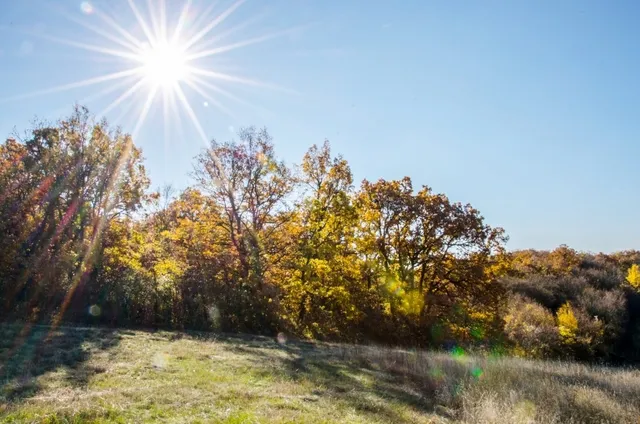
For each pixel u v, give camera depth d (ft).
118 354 37.32
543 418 29.19
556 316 129.39
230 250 77.56
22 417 19.25
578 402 33.22
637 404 34.55
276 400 26.55
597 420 30.68
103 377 28.84
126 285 64.44
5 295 59.62
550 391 34.86
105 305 62.13
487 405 29.68
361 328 82.69
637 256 212.23
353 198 91.30
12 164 74.28
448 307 86.53
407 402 31.24
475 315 87.04
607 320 129.59
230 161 77.36
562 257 195.11
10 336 42.98
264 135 79.10
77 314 60.13
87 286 64.08
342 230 86.07
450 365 43.52
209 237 78.07
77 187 76.79
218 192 77.10
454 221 86.48
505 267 89.25
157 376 30.30
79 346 39.88
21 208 70.54
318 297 83.51
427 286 89.04
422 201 87.86
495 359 50.65
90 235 77.41
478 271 85.71
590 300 140.36
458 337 84.84
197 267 74.08
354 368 42.75
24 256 65.72
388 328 83.10
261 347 52.21
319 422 22.85
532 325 111.86
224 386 28.78
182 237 78.43
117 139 82.38
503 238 88.33
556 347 104.12
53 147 76.54
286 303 80.64
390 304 86.28
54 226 73.26
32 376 28.19
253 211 79.05
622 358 119.44
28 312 58.18
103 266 69.77
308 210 84.23
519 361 54.95
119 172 82.17
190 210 81.71
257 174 77.87
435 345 81.71
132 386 26.94
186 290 68.74
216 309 68.80
